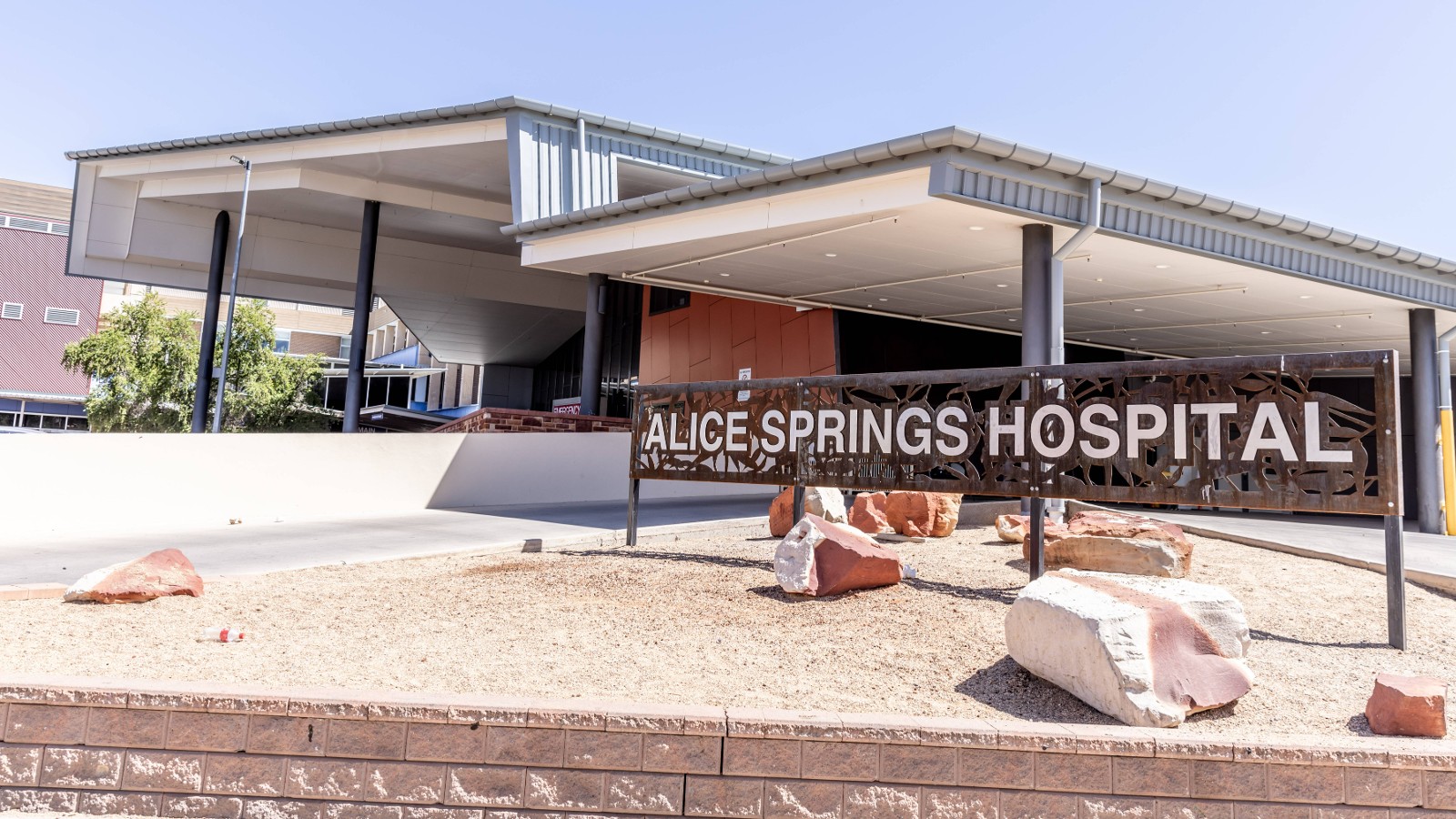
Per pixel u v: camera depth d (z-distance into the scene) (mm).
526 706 3799
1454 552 11766
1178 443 6953
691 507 17234
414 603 6996
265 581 8398
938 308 21016
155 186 26656
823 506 10461
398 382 70000
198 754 3840
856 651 5648
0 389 61875
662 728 3783
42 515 12938
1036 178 11852
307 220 28281
